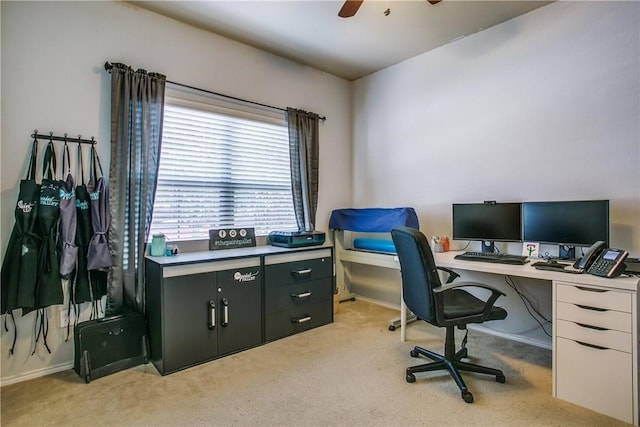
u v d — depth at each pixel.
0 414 1.81
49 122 2.25
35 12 2.20
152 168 2.60
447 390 2.04
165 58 2.73
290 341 2.80
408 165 3.59
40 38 2.22
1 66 2.10
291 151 3.52
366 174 4.02
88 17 2.39
